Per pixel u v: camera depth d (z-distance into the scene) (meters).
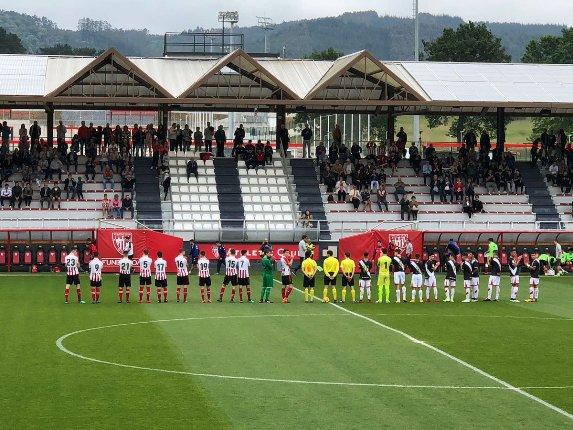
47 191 74.69
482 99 76.56
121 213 74.06
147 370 34.38
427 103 75.50
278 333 42.44
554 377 33.72
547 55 151.50
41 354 37.22
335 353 37.75
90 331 42.66
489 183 82.50
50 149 78.69
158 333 42.25
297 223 74.69
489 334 42.72
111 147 79.00
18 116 128.75
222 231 70.44
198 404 29.59
